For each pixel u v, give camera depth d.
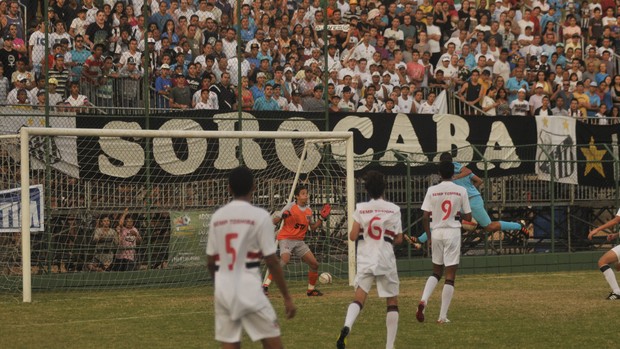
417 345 27.19
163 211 45.28
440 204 31.64
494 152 54.69
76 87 45.59
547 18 68.75
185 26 49.72
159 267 44.81
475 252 54.47
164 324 31.31
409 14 61.50
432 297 39.03
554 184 54.41
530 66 63.09
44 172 42.81
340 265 48.16
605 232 56.44
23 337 28.59
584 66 64.50
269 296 39.78
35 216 41.91
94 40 47.16
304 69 52.19
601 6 71.31
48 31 44.84
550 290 42.06
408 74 58.25
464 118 54.31
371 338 28.39
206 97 48.53
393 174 50.69
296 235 39.47
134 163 45.06
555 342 27.61
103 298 39.16
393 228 26.53
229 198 47.16
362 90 56.16
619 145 55.00
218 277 19.12
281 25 52.31
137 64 47.66
